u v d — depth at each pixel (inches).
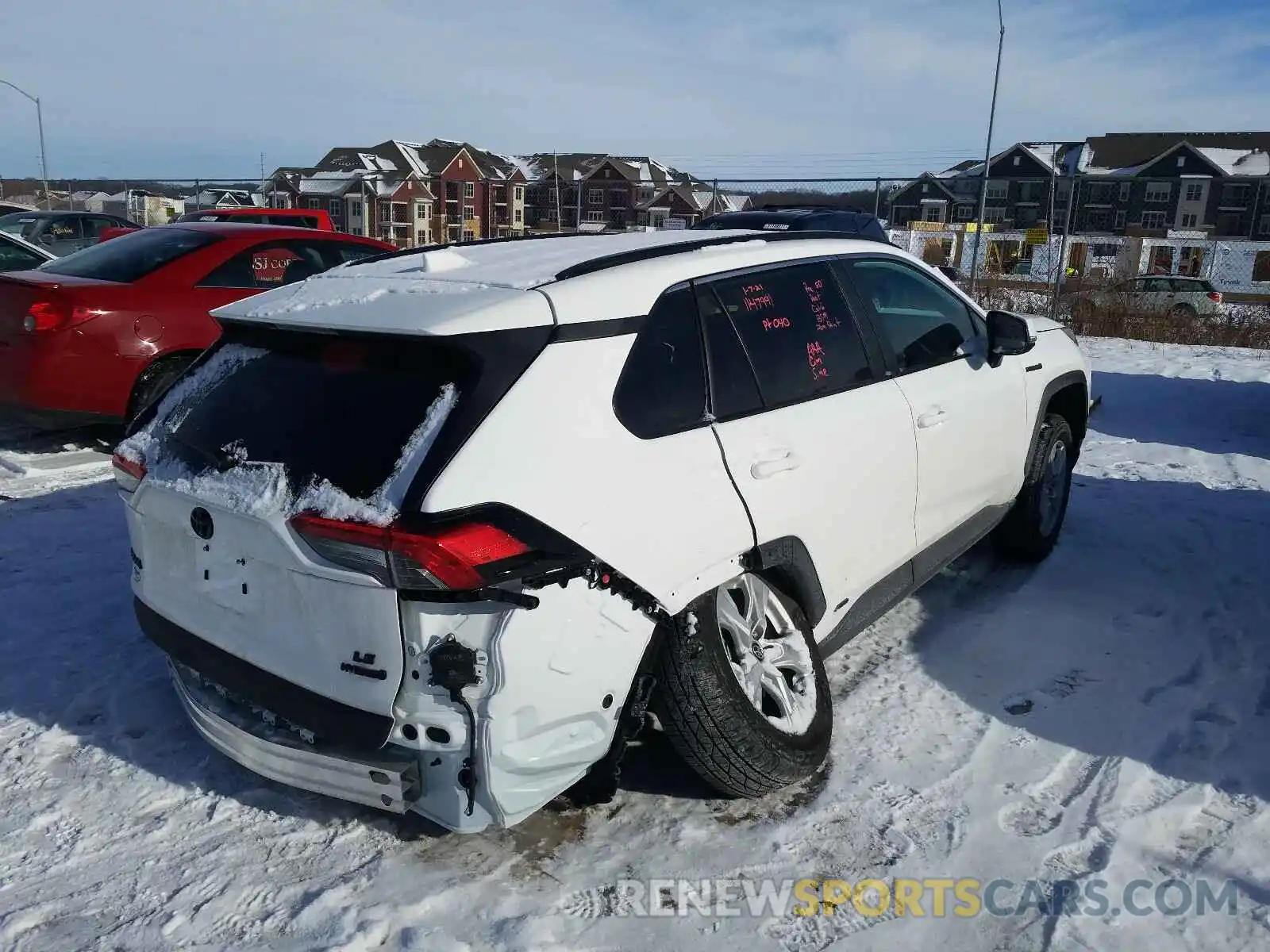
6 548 202.1
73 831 118.7
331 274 131.0
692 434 117.3
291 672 105.8
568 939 102.7
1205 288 894.4
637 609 108.1
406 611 97.8
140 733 138.9
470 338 101.7
